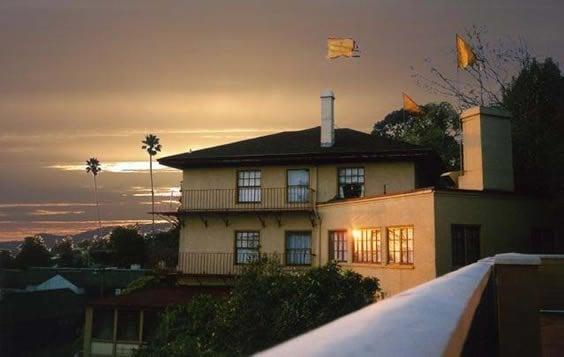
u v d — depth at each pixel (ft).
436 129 108.27
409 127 131.03
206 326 50.19
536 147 65.82
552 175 59.11
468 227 54.54
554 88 74.08
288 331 44.47
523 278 12.16
